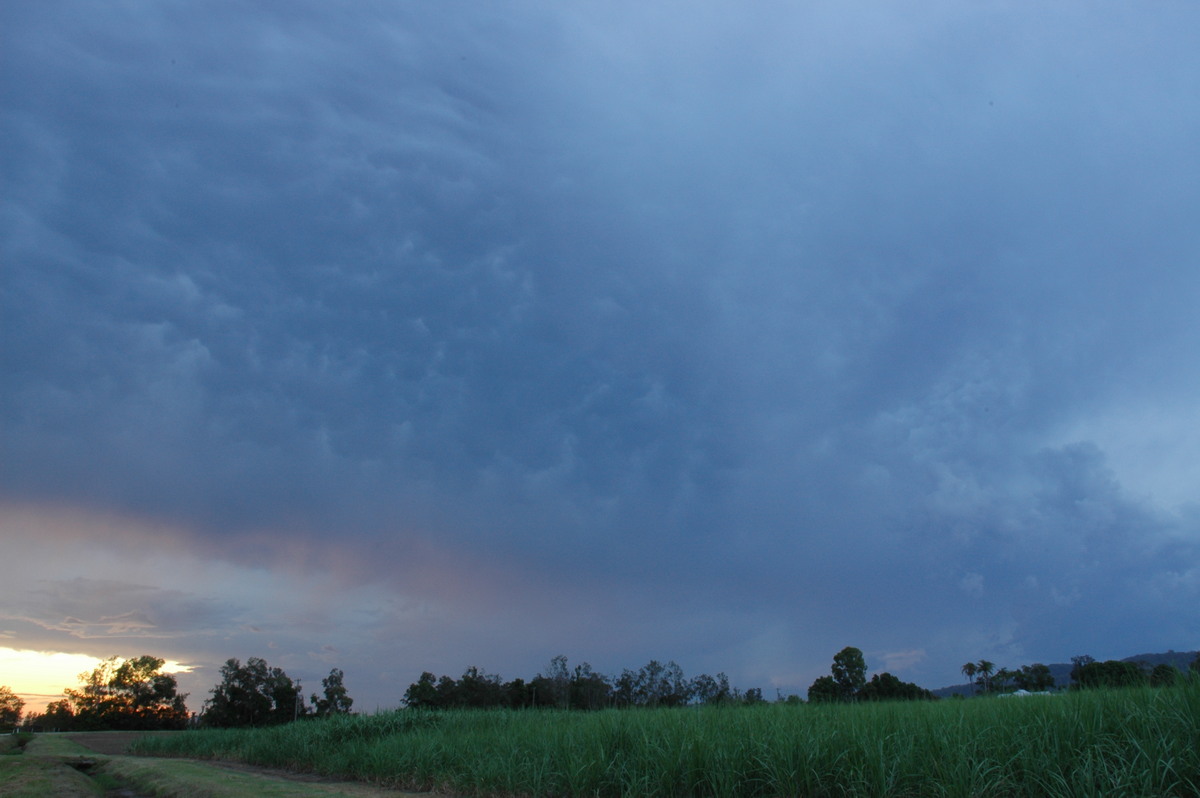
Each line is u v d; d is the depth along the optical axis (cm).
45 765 1614
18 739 4012
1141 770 756
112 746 3825
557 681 3588
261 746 2323
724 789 959
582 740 1253
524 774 1195
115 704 8531
